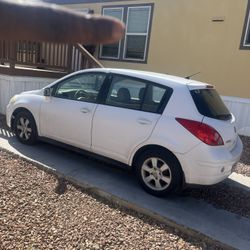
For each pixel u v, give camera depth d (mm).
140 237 3082
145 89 4176
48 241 2842
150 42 9320
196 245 3074
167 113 3928
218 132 3768
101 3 10086
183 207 3809
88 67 8516
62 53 8742
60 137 4988
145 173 4094
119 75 4445
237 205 4043
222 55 8188
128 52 9828
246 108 7973
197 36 8508
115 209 3566
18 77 7645
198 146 3678
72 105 4793
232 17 7922
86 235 2996
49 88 5129
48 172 4363
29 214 3252
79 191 3902
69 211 3404
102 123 4410
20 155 4895
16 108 5566
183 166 3781
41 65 8258
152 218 3471
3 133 6121
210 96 4156
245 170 5340
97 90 4605
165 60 9117
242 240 3221
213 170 3682
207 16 8289
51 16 360
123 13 9711
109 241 2949
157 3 9016
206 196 4219
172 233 3232
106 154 4469
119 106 4340
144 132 4027
